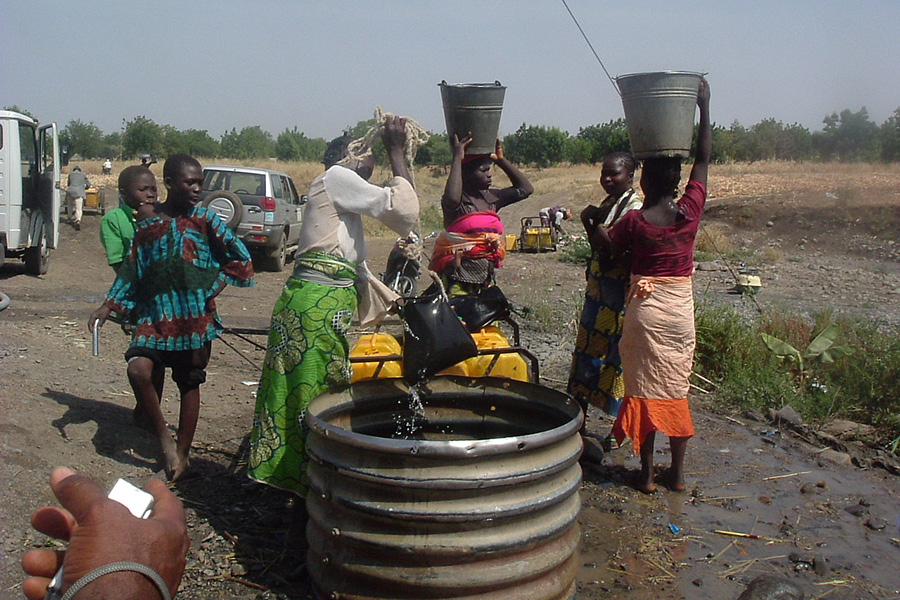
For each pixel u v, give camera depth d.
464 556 2.86
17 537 3.67
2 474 4.06
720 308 8.40
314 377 3.71
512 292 12.37
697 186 4.59
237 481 4.62
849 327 8.64
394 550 2.89
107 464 4.54
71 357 6.58
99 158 74.38
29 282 12.01
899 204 21.25
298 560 3.76
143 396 4.34
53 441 4.58
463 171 5.20
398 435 4.04
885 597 3.71
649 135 4.39
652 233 4.55
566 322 9.74
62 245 16.75
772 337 7.36
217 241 4.39
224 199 13.80
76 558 0.96
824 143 48.06
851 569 3.97
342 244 3.75
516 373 4.65
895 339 7.59
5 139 11.36
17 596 3.26
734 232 21.41
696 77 4.33
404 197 3.72
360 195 3.69
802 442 5.93
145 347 4.29
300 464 3.70
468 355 3.84
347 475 2.96
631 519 4.51
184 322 4.32
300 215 16.67
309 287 3.70
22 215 11.76
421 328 3.78
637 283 4.63
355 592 3.02
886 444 5.91
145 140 61.84
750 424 6.31
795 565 3.99
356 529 2.97
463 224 5.10
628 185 5.34
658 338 4.61
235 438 5.30
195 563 3.70
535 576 2.98
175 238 4.26
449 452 2.80
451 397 4.07
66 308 9.70
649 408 4.67
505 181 43.47
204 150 65.12
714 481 5.12
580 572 3.88
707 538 4.29
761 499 4.83
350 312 3.79
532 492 2.95
